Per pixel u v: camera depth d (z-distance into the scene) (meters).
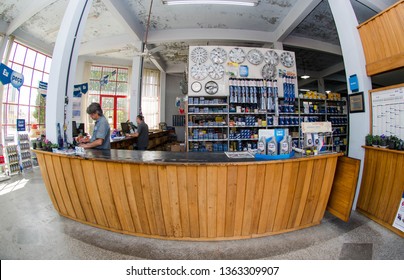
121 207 2.06
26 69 5.71
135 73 5.83
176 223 1.97
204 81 4.38
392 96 2.32
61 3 4.32
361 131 2.63
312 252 1.80
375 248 1.85
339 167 2.26
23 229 2.19
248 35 5.55
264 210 2.00
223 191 1.90
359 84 2.65
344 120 5.22
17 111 5.52
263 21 5.17
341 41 2.87
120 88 8.16
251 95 4.27
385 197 2.26
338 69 8.13
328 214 2.53
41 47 5.86
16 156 4.59
